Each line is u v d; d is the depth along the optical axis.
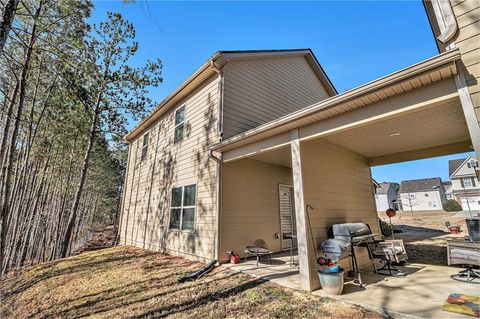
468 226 5.61
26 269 6.89
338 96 3.30
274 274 4.55
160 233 8.27
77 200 9.73
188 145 7.59
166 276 4.95
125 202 12.16
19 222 8.58
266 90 7.88
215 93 6.76
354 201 5.82
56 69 7.68
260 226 6.57
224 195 5.92
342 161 5.72
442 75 2.68
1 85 6.10
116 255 7.77
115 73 10.68
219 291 3.91
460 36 2.68
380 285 3.87
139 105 11.84
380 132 4.64
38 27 5.08
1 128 6.80
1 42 3.48
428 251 7.07
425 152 6.08
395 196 38.59
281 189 7.50
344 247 3.96
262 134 4.71
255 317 2.97
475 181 27.77
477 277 4.14
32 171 9.17
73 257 7.90
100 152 16.28
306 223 3.98
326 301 3.27
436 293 3.40
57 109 9.25
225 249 5.65
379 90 3.01
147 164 10.41
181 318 3.09
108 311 3.47
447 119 4.01
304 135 4.16
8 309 4.18
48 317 3.52
